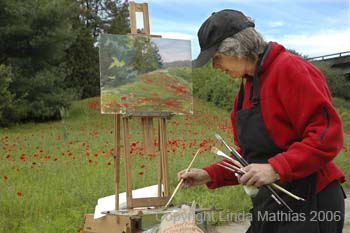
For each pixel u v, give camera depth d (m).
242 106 2.71
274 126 2.45
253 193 2.61
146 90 3.51
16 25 23.14
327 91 2.41
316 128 2.29
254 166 2.31
